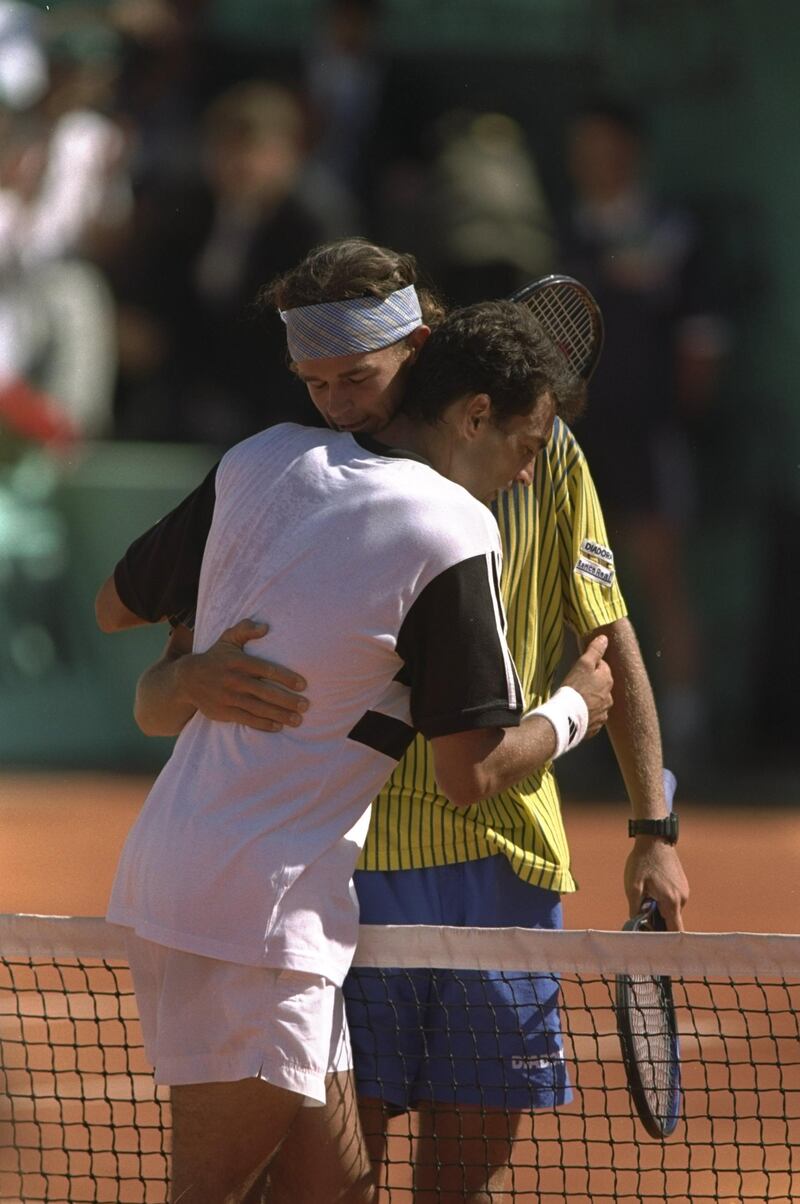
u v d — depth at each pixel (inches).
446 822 511.2
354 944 454.0
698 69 1758.1
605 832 1300.4
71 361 1614.2
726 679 1688.0
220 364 1642.5
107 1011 828.0
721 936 487.5
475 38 1827.0
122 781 1503.4
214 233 1644.9
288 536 453.1
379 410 480.4
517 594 515.8
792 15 1726.1
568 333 555.2
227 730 453.1
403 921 513.3
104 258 1652.3
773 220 1733.5
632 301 1539.1
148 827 456.1
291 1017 439.2
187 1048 444.1
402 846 511.8
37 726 1579.7
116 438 1659.7
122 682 1609.3
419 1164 523.2
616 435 1546.5
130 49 1715.1
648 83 1790.1
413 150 1824.6
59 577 1599.4
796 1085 761.0
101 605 510.6
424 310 499.5
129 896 458.0
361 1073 510.6
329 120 1764.3
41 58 1670.8
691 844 1280.8
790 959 488.7
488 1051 512.4
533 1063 516.4
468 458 475.2
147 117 1706.4
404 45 1829.5
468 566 442.9
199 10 1780.3
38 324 1611.7
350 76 1775.3
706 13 1752.0
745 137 1748.3
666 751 1588.3
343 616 441.4
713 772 1566.2
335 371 474.6
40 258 1621.6
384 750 451.2
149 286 1651.1
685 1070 780.6
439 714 442.0
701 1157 681.6
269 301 509.7
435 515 443.8
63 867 1169.4
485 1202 517.7
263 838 439.8
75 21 1708.9
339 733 446.6
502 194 1541.6
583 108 1683.1
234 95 1653.5
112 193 1656.0
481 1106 512.7
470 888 514.9
